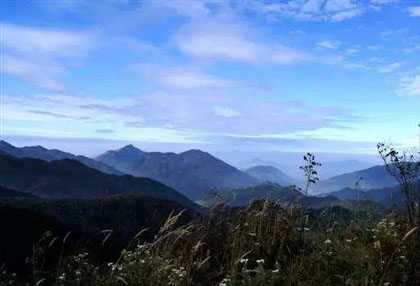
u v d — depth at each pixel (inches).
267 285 239.3
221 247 294.4
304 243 293.3
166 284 246.1
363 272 240.4
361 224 300.5
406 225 285.9
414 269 243.0
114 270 254.2
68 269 261.0
